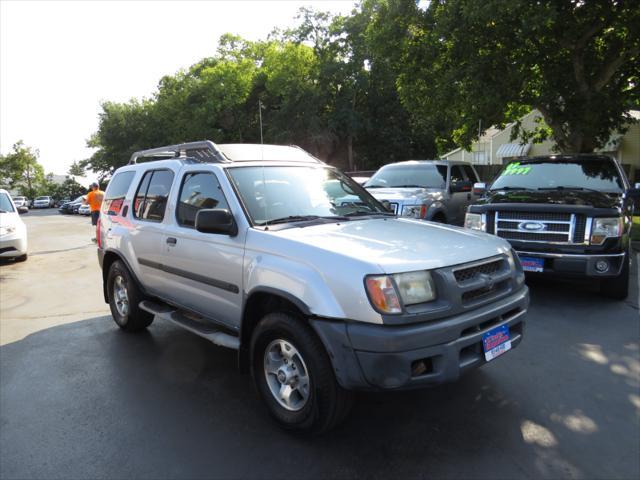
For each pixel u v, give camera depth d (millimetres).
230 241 3715
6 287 8562
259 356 3434
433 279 2920
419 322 2789
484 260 3254
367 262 2838
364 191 4801
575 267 5578
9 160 96250
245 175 4059
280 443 3176
